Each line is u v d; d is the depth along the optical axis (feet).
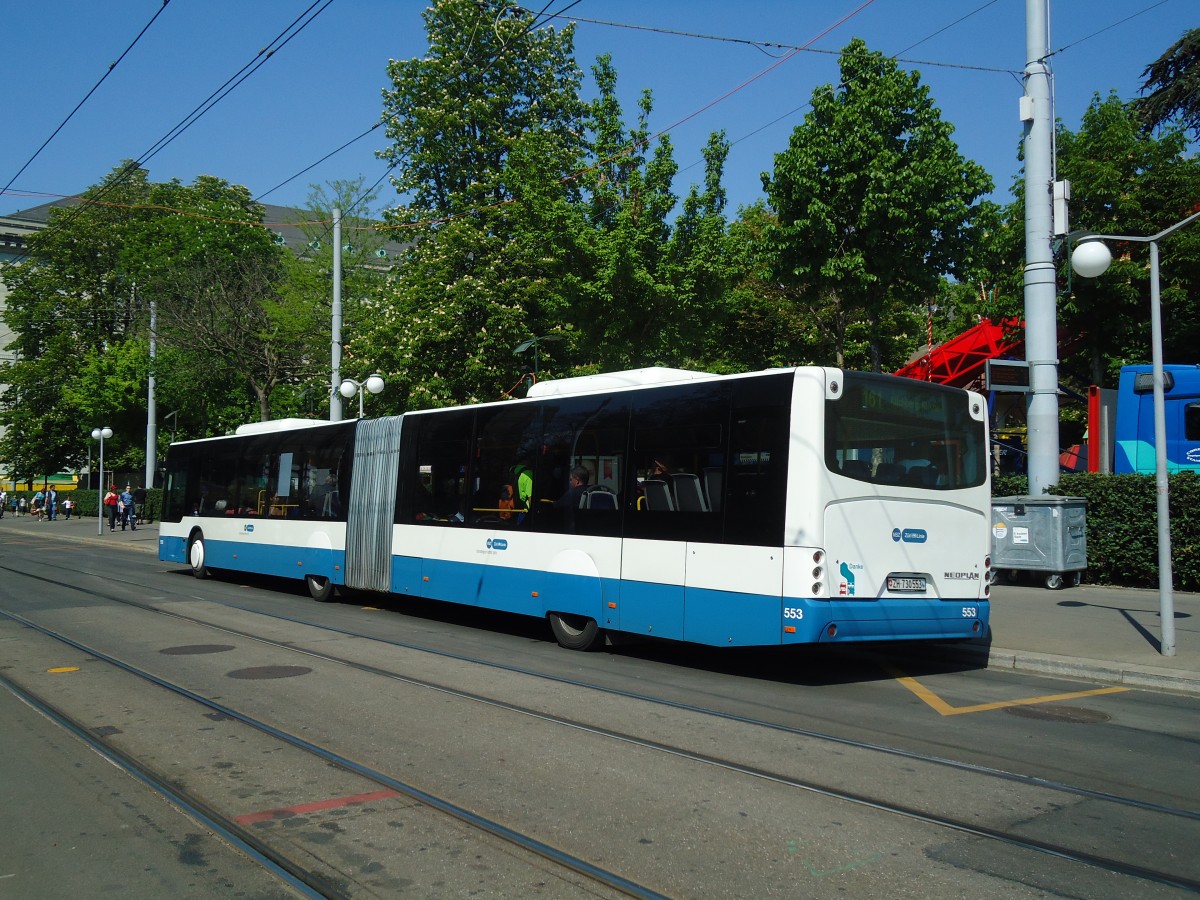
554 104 107.76
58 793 19.67
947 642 36.86
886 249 66.39
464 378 88.07
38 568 78.13
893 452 31.42
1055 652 33.96
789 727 25.09
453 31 104.12
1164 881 14.96
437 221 99.09
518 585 40.27
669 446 34.09
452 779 20.35
